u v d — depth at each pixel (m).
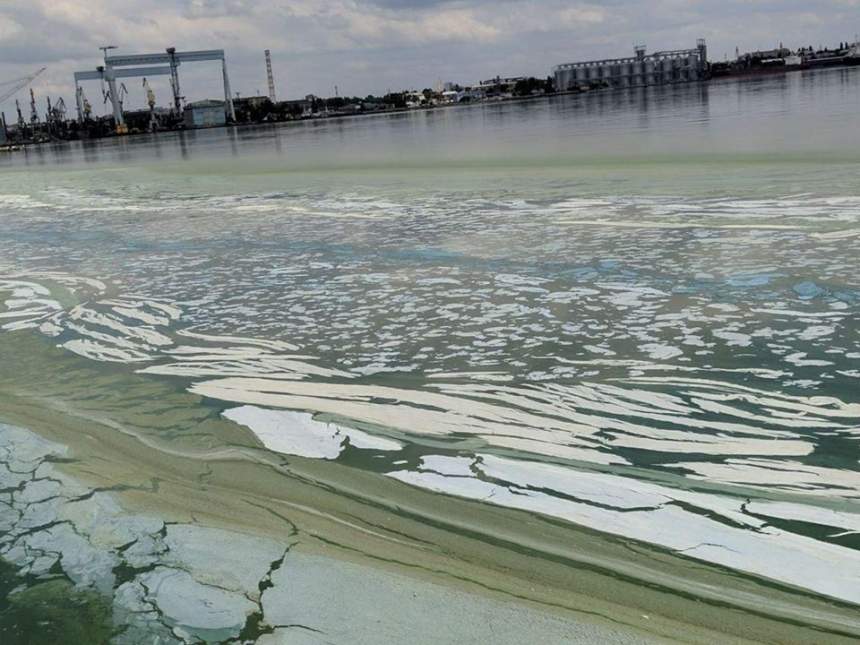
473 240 6.12
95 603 1.95
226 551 2.18
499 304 4.40
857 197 6.42
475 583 1.99
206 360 3.88
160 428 3.09
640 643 1.73
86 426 3.15
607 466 2.56
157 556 2.16
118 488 2.60
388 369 3.58
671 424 2.82
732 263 4.81
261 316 4.57
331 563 2.10
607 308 4.17
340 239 6.65
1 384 3.71
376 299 4.71
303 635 1.79
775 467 2.47
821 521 2.17
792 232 5.44
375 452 2.78
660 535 2.16
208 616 1.88
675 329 3.78
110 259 6.59
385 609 1.88
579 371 3.37
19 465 2.81
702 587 1.93
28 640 1.82
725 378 3.17
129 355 4.04
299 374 3.61
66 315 4.87
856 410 2.80
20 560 2.17
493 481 2.51
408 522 2.30
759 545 2.08
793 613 1.82
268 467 2.71
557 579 1.99
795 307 3.93
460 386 3.32
